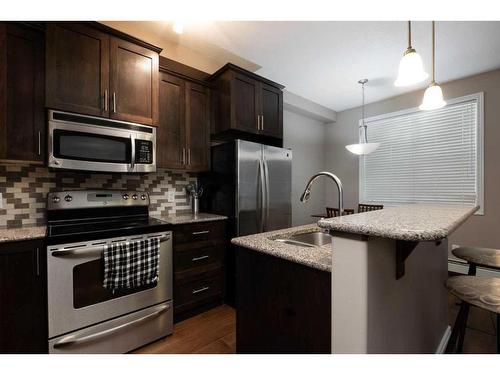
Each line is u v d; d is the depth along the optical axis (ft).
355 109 13.99
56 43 5.54
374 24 6.96
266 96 9.55
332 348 2.90
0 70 5.06
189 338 6.27
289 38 7.70
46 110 5.53
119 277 5.46
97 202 6.77
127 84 6.52
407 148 12.13
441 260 5.70
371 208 11.43
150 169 6.95
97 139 6.09
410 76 4.93
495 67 9.50
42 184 6.39
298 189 13.69
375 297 2.82
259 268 4.24
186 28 7.23
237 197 7.96
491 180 9.80
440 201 11.11
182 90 8.19
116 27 7.06
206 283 7.63
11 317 4.52
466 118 10.43
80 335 5.06
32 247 4.69
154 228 6.16
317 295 3.34
